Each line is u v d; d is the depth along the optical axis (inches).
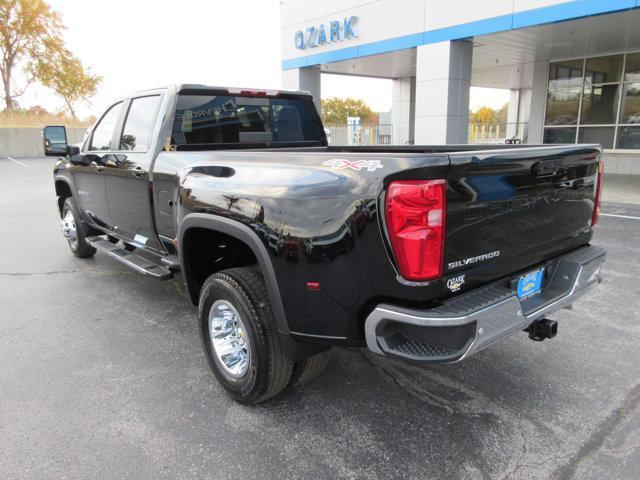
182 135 158.6
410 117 858.8
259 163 111.6
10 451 104.5
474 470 97.9
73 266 242.2
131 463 100.8
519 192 101.3
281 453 103.7
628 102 551.8
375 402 122.3
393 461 100.9
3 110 1327.5
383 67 687.7
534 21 408.2
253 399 116.5
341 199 92.2
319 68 652.7
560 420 113.3
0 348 153.1
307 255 97.2
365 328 93.3
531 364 138.9
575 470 97.1
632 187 458.3
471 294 95.5
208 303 123.2
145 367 140.8
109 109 195.5
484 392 125.8
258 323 109.3
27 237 308.2
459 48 476.1
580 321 165.5
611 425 110.8
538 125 641.6
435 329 87.9
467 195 90.1
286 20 629.6
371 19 531.8
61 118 1384.1
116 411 119.0
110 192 187.2
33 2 1411.2
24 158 1008.9
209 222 119.3
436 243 86.6
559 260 119.8
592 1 373.7
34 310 184.5
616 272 213.3
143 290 206.5
